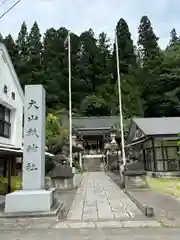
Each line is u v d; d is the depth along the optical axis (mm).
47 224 6953
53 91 50344
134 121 18578
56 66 54531
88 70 57375
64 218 7625
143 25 62688
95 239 5469
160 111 42750
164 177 14016
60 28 59500
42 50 58594
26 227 6707
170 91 40594
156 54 53094
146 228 6332
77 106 54188
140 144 19203
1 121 13906
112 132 34812
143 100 47469
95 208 9102
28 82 47219
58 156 15664
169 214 7738
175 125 16719
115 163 31141
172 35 72875
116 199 11055
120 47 58094
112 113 50625
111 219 7352
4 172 15492
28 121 9227
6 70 14477
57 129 31219
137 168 14336
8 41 51875
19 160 17844
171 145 15938
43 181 9070
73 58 55906
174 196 11133
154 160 15539
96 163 38812
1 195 12844
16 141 15578
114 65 56938
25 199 8055
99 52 59844
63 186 14438
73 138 30844
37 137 9070
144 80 49625
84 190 14414
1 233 6203
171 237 5508
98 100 52812
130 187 14031
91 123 46781
